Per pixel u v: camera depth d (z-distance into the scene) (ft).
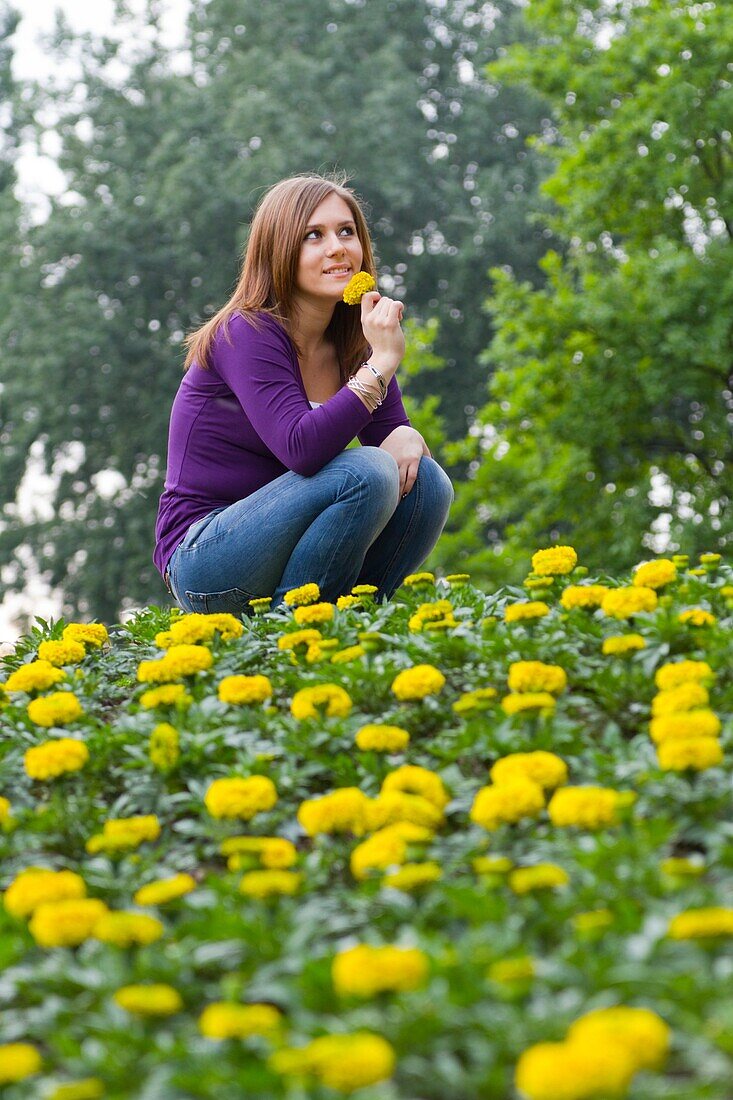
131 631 15.35
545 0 62.64
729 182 60.39
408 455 15.35
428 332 70.49
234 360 14.80
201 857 8.25
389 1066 4.68
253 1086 5.00
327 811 7.35
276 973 5.95
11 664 13.67
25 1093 5.36
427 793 7.75
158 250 96.48
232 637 11.94
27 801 9.36
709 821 7.11
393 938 6.43
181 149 92.63
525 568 63.57
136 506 96.12
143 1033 5.59
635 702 9.66
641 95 58.39
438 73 102.89
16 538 97.96
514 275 95.25
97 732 9.86
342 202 15.23
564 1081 4.37
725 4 58.29
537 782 7.64
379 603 15.55
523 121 100.58
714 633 10.17
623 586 13.28
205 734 9.17
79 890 6.86
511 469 64.95
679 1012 5.17
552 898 6.21
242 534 14.49
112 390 94.99
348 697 9.63
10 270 95.50
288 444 14.24
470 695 9.40
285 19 99.35
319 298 15.26
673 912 5.92
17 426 98.17
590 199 59.72
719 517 59.41
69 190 98.17
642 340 56.65
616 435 59.06
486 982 5.37
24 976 6.17
